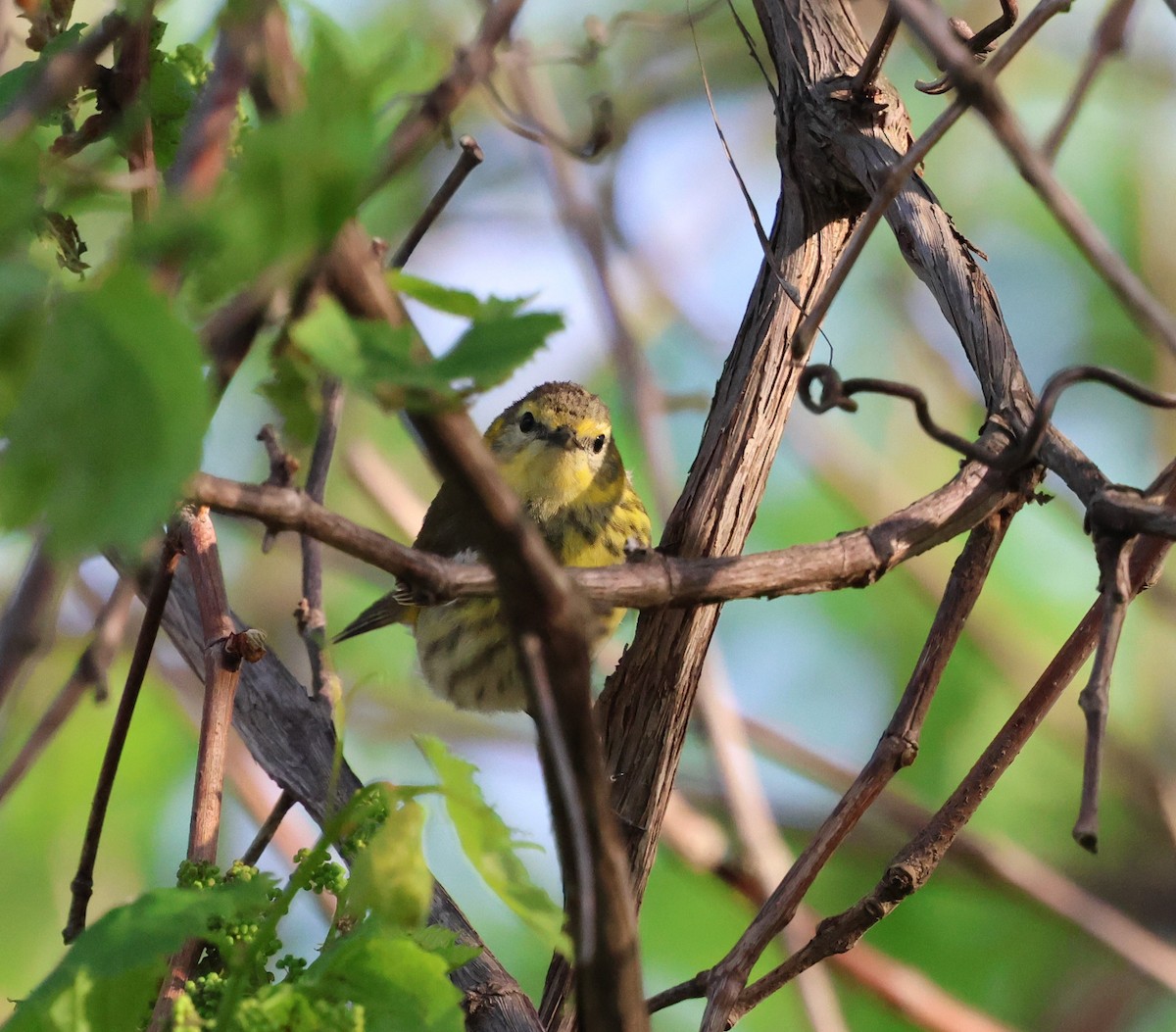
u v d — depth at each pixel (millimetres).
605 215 11945
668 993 6035
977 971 12117
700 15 6652
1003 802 12578
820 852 5695
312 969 3850
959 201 14031
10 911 11219
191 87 5418
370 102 2500
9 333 2355
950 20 6957
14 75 4707
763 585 4746
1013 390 5418
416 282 2984
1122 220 13797
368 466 11484
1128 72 13664
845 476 12172
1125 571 4172
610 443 11820
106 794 5902
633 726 6574
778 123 6914
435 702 13391
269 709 6570
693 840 9523
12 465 2287
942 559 12930
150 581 6578
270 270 2506
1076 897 10102
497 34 3920
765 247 6219
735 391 6734
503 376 2717
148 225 2389
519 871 3615
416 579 3621
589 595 4504
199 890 3736
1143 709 12922
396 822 3766
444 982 3803
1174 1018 12391
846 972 9516
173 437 2307
